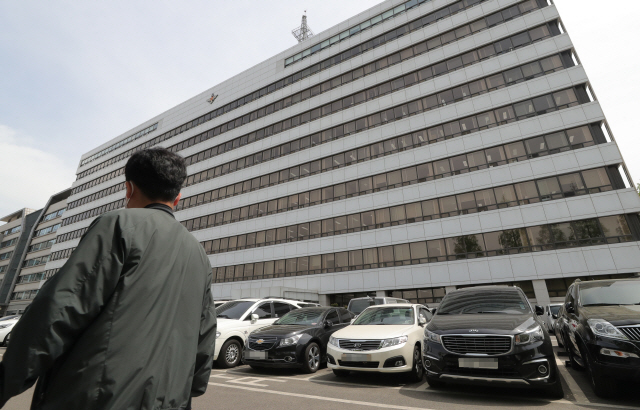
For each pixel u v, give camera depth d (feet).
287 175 98.48
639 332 13.26
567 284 58.44
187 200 118.11
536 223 62.85
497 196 67.77
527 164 66.54
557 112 66.59
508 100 72.23
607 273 55.42
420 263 71.51
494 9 80.89
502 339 15.10
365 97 93.40
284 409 14.21
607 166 60.08
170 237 4.41
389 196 79.71
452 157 74.95
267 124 109.70
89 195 153.38
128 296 3.61
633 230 55.57
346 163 89.40
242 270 95.09
